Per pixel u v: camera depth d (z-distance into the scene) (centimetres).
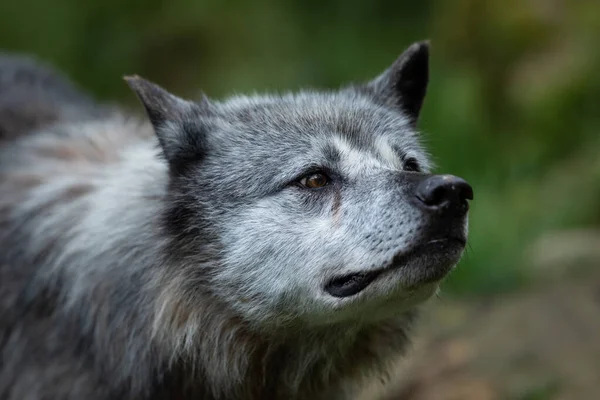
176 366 714
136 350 708
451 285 1141
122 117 926
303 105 734
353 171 671
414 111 797
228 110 748
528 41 1560
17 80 981
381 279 628
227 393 720
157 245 699
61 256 737
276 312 675
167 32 2033
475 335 1042
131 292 707
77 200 761
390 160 700
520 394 931
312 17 2069
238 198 684
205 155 705
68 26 2022
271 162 685
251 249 669
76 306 724
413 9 2042
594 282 1090
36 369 740
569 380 934
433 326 1080
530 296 1095
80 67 2011
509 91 1549
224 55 1995
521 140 1505
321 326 686
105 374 720
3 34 1992
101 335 716
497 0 1590
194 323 700
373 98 778
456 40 1631
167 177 715
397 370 973
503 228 1236
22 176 812
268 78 1902
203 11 2050
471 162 1472
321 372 732
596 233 1247
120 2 2061
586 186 1323
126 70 2012
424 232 611
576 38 1516
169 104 723
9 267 770
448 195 604
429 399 968
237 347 705
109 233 721
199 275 690
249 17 2045
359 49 1973
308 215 663
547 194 1355
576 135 1458
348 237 639
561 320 1030
